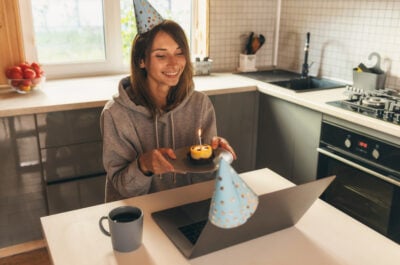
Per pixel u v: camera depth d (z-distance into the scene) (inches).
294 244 41.6
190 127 63.6
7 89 99.3
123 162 57.4
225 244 39.9
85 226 44.3
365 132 81.4
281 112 105.0
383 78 99.5
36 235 96.1
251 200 34.2
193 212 47.0
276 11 135.1
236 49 132.8
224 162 33.9
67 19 111.5
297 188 38.2
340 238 42.9
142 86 59.5
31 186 91.6
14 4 97.4
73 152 93.3
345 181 88.9
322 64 120.7
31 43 107.3
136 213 41.4
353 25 108.7
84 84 106.8
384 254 40.4
